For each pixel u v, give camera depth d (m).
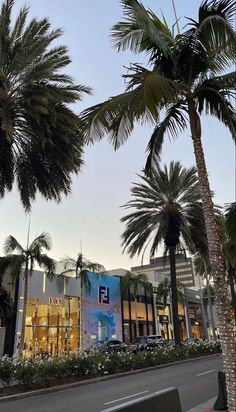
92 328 37.03
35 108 15.18
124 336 41.41
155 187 26.34
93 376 15.88
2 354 28.70
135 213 27.05
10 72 15.99
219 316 6.15
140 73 7.85
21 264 27.61
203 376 15.55
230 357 5.82
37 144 17.14
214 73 8.00
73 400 11.03
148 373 17.84
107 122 8.02
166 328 51.28
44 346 31.94
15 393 12.02
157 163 9.71
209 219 6.77
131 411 3.52
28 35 16.28
